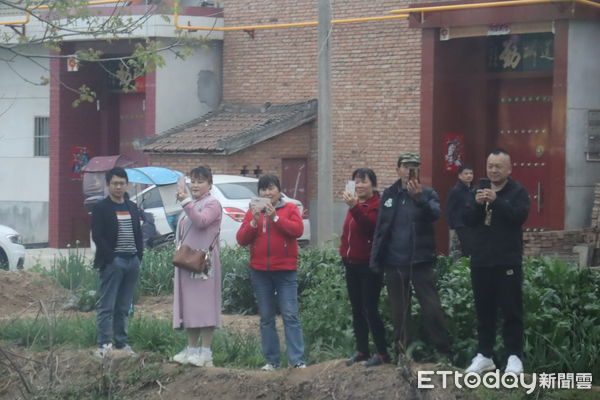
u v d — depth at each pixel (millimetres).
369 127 28781
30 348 13914
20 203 34500
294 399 11414
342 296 13781
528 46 26844
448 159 26641
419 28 25734
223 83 31859
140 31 30188
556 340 11625
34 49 33188
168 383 12234
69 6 16734
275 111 30391
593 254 23328
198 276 12305
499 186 10992
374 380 11164
